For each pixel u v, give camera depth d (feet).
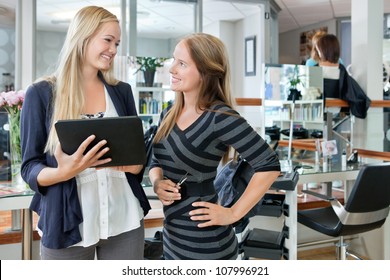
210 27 22.09
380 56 10.59
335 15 20.85
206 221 3.73
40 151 3.76
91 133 3.34
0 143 6.97
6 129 6.95
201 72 3.79
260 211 6.88
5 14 13.98
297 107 10.65
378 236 9.43
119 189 3.99
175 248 3.93
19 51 13.99
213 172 3.90
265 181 3.64
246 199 3.68
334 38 10.54
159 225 8.74
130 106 4.33
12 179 6.91
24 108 3.77
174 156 3.84
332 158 9.93
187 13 15.58
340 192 10.98
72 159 3.35
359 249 9.93
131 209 4.05
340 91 10.40
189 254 3.84
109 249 4.02
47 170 3.53
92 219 3.78
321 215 7.98
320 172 8.48
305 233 10.17
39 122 3.72
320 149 9.95
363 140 10.50
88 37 3.81
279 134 10.59
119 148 3.44
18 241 7.62
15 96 6.75
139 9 15.10
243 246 6.57
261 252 6.52
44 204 3.71
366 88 10.44
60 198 3.64
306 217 7.79
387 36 19.29
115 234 3.92
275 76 10.48
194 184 3.83
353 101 10.22
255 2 16.81
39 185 3.60
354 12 10.77
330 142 9.80
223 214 3.68
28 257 6.40
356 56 10.77
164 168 4.00
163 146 3.96
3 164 7.00
